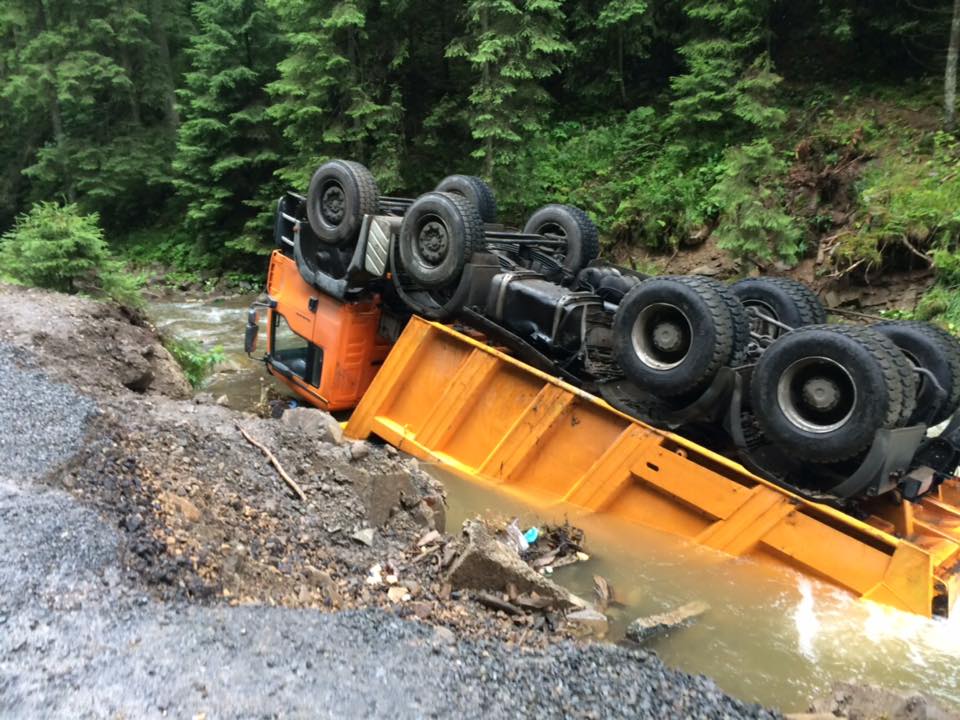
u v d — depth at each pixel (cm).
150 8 2591
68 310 779
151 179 2456
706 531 528
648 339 577
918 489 494
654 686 330
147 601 323
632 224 1561
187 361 950
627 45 1956
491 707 293
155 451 459
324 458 521
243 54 1970
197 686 273
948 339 585
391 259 775
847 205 1341
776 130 1534
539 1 1477
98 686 265
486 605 404
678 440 545
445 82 1780
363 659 313
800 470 534
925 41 1639
